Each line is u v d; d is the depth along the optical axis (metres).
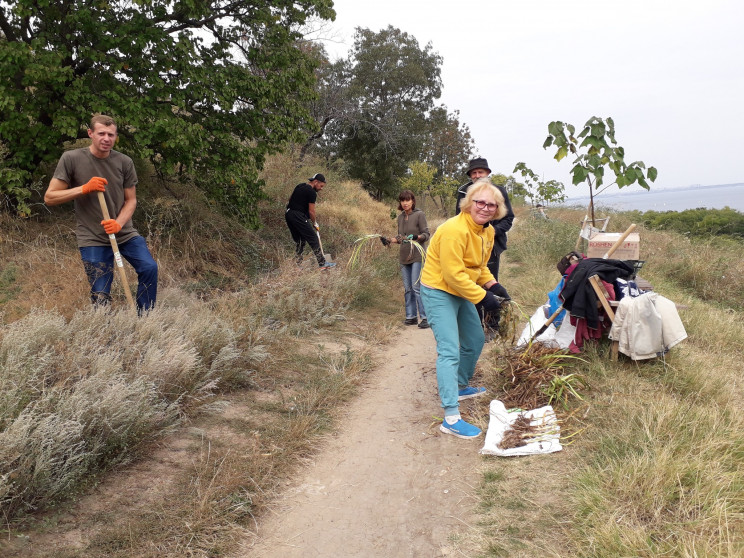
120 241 4.76
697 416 3.53
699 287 8.98
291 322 5.91
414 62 32.56
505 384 4.30
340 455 3.53
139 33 7.15
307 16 9.48
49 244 6.48
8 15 7.16
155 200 7.85
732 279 8.98
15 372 3.18
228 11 8.73
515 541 2.61
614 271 4.70
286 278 6.94
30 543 2.39
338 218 13.30
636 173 6.17
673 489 2.80
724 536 2.48
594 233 6.42
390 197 32.25
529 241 11.78
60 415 2.94
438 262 3.77
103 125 4.45
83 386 3.21
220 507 2.80
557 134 6.39
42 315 4.02
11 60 6.18
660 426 3.38
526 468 3.25
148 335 4.23
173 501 2.81
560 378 4.05
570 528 2.66
